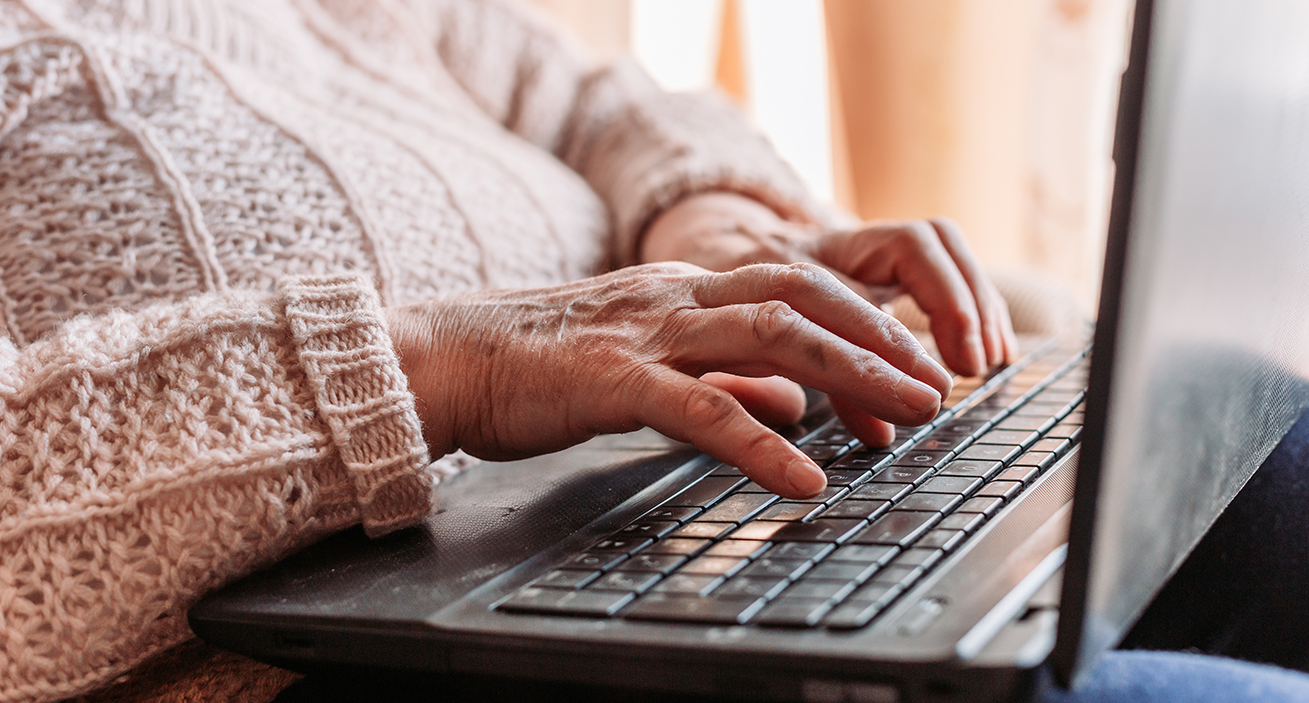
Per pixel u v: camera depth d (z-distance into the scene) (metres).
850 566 0.33
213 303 0.44
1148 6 0.25
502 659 0.33
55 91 0.57
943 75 1.35
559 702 0.33
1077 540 0.26
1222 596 0.45
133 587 0.38
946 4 1.33
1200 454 0.32
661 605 0.32
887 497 0.40
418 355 0.46
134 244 0.54
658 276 0.48
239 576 0.40
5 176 0.55
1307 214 0.40
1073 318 0.85
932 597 0.31
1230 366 0.34
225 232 0.56
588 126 1.03
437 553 0.41
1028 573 0.32
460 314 0.47
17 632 0.37
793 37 1.46
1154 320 0.27
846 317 0.43
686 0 1.47
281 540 0.41
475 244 0.67
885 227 0.65
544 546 0.40
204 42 0.71
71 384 0.40
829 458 0.47
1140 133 0.26
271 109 0.64
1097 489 0.26
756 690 0.29
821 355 0.41
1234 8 0.29
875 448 0.47
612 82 1.05
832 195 1.49
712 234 0.75
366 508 0.42
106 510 0.38
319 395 0.41
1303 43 0.36
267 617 0.37
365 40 0.90
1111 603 0.27
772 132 1.50
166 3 0.70
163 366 0.41
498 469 0.52
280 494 0.40
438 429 0.45
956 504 0.39
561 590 0.35
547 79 1.03
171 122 0.59
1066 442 0.47
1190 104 0.27
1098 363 0.26
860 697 0.28
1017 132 1.33
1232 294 0.33
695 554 0.37
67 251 0.53
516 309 0.47
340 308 0.44
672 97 1.03
